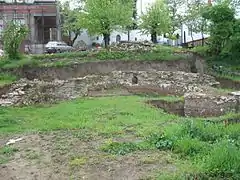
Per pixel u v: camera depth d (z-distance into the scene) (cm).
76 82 2622
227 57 3238
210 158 1036
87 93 2594
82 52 3234
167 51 3250
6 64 2989
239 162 997
